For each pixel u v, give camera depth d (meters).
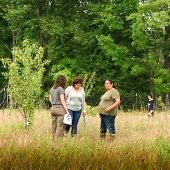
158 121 20.89
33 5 48.06
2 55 50.31
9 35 51.09
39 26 47.78
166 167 9.20
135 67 40.03
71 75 44.41
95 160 9.12
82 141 9.80
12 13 46.47
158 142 9.69
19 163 8.88
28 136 9.95
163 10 38.25
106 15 41.62
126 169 9.11
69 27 45.16
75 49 45.34
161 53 40.03
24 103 17.86
